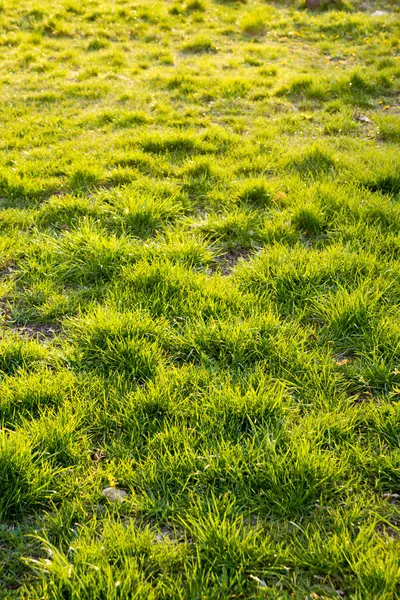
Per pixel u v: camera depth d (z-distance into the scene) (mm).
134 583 2289
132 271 4277
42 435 2898
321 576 2365
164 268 4203
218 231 4914
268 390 3201
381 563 2309
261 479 2701
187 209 5277
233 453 2816
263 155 6336
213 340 3557
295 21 11992
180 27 11703
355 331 3707
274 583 2346
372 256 4324
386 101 7996
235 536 2416
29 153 6379
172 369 3420
